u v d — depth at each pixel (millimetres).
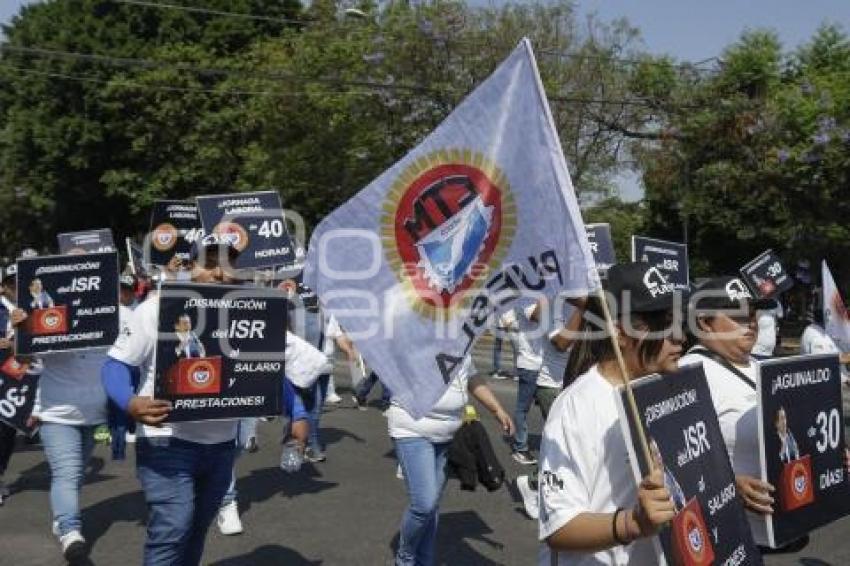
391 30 24859
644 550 2510
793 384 3186
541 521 2521
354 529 6445
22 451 9227
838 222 23688
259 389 4406
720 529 2596
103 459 8703
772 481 3070
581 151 27375
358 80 24578
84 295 5926
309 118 25219
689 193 27000
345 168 25375
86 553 5863
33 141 35625
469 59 24922
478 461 5602
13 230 40594
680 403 2568
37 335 5758
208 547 6020
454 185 3408
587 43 26516
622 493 2473
